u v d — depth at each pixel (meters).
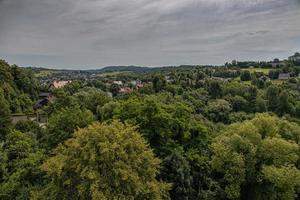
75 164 19.94
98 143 20.23
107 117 45.06
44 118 71.12
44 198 20.34
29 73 109.62
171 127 31.45
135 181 19.50
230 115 67.25
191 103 70.25
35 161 28.91
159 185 21.62
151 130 29.95
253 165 30.22
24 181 27.25
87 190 19.02
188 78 117.00
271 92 73.69
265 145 30.88
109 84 151.25
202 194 28.53
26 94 95.31
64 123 33.25
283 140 31.02
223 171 30.52
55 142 32.38
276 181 28.22
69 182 19.52
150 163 21.55
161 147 29.88
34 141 38.97
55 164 20.06
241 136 32.03
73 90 105.94
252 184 30.61
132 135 22.00
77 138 21.09
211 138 35.41
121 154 20.25
